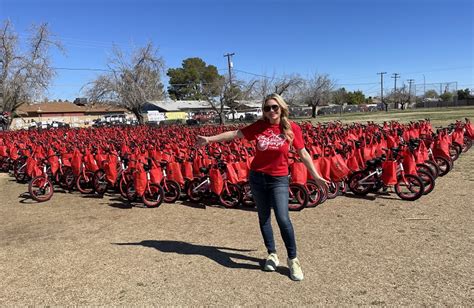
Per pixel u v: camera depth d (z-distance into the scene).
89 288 3.59
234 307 3.13
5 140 15.39
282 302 3.17
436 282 3.39
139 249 4.55
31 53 28.73
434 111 47.59
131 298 3.36
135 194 6.87
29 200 7.54
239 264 3.97
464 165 8.99
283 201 3.44
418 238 4.47
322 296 3.24
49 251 4.62
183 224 5.53
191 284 3.57
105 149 9.91
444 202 5.92
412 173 6.16
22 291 3.59
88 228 5.52
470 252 3.99
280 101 3.38
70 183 8.26
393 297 3.17
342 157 7.00
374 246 4.29
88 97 34.06
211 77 80.81
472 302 3.05
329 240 4.55
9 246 4.85
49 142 13.44
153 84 36.31
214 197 6.65
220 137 3.60
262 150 3.41
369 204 6.07
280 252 4.24
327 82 53.41
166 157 8.28
